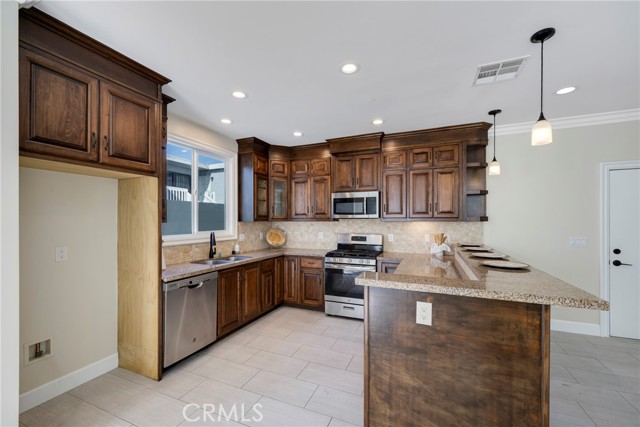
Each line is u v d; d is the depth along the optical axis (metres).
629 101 2.77
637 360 2.65
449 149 3.54
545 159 3.39
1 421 1.38
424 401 1.55
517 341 1.37
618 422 1.85
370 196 3.88
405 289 1.53
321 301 3.97
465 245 3.59
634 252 3.11
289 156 4.44
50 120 1.64
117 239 2.49
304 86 2.40
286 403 2.03
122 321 2.47
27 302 1.96
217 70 2.15
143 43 1.82
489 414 1.42
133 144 2.10
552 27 1.64
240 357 2.69
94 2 1.45
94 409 1.95
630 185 3.11
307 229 4.71
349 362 2.60
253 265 3.57
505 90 2.48
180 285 2.49
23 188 1.94
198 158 3.57
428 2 1.45
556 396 2.11
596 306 1.19
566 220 3.33
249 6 1.48
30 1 1.44
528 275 1.74
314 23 1.61
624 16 1.54
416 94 2.56
